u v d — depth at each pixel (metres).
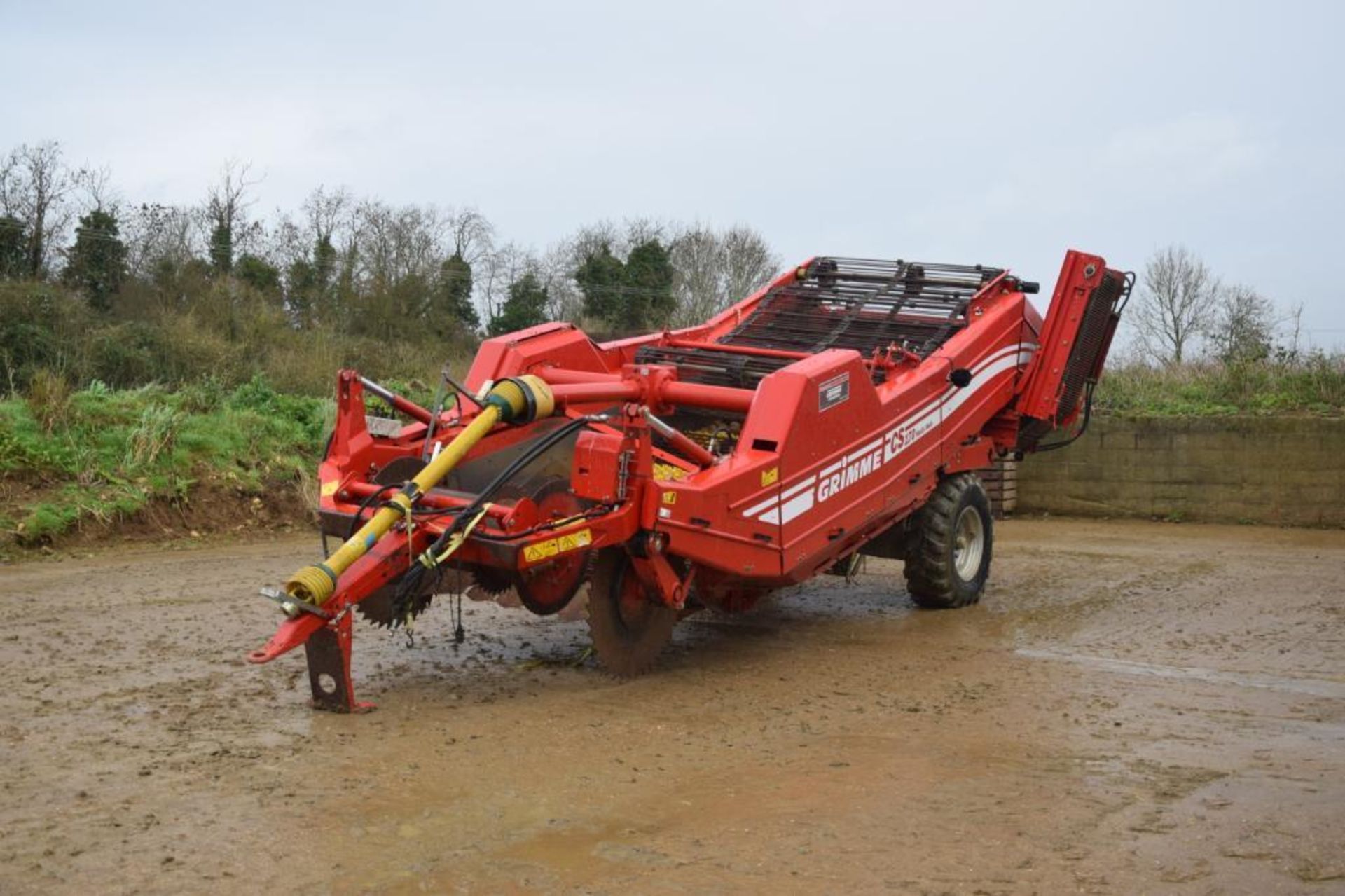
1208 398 18.97
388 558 6.67
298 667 7.55
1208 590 11.27
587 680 7.52
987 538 10.65
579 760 5.88
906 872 4.53
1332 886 4.38
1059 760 5.95
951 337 10.20
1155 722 6.69
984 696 7.31
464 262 36.09
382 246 34.41
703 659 8.28
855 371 8.63
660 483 7.18
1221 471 16.77
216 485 13.99
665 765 5.83
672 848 4.76
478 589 7.90
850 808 5.22
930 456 9.65
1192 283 32.94
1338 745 6.22
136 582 10.49
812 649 8.65
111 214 28.81
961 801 5.31
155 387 16.09
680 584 7.46
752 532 7.79
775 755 6.03
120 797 5.17
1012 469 17.70
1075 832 4.93
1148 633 9.33
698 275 41.97
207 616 9.09
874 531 9.27
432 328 34.34
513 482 8.16
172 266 28.39
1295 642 8.95
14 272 26.97
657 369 8.38
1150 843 4.80
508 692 7.17
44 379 14.74
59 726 6.20
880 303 10.70
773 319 10.88
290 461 15.10
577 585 7.76
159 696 6.83
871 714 6.86
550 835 4.88
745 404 8.33
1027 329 10.80
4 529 11.92
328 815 5.02
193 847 4.65
